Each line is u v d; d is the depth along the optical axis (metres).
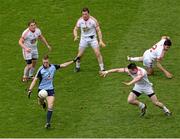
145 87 53.91
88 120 54.69
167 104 56.91
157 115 55.22
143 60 61.75
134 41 68.75
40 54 66.81
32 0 77.56
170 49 67.12
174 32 70.56
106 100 57.78
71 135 52.34
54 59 65.56
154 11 74.81
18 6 76.31
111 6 76.06
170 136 51.94
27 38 60.44
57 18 73.81
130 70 53.00
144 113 54.72
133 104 54.56
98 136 52.12
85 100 57.91
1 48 68.00
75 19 73.50
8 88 60.38
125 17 73.75
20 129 53.59
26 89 60.12
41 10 75.38
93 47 62.25
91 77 62.09
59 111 56.19
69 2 77.00
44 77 53.09
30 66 60.97
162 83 60.59
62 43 68.88
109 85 60.38
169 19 73.19
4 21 73.44
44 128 53.59
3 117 55.47
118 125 53.81
